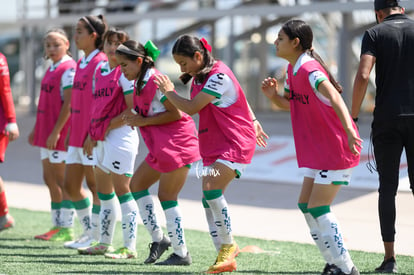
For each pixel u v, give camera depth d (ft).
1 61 69.62
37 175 124.47
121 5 212.23
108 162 58.65
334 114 46.32
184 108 51.21
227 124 51.70
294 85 47.67
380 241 69.26
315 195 46.93
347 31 183.62
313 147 47.03
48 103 71.61
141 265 56.08
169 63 224.94
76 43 65.21
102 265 55.93
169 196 56.03
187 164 55.26
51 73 71.41
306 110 47.09
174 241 55.93
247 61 227.61
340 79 184.96
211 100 51.11
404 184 98.68
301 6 176.35
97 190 61.31
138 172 57.31
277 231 75.46
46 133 71.61
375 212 86.53
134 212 59.82
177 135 55.16
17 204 94.68
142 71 55.31
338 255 46.75
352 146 44.52
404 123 52.47
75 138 64.90
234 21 209.77
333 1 174.09
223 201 51.80
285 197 100.12
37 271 52.90
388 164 53.11
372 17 203.21
